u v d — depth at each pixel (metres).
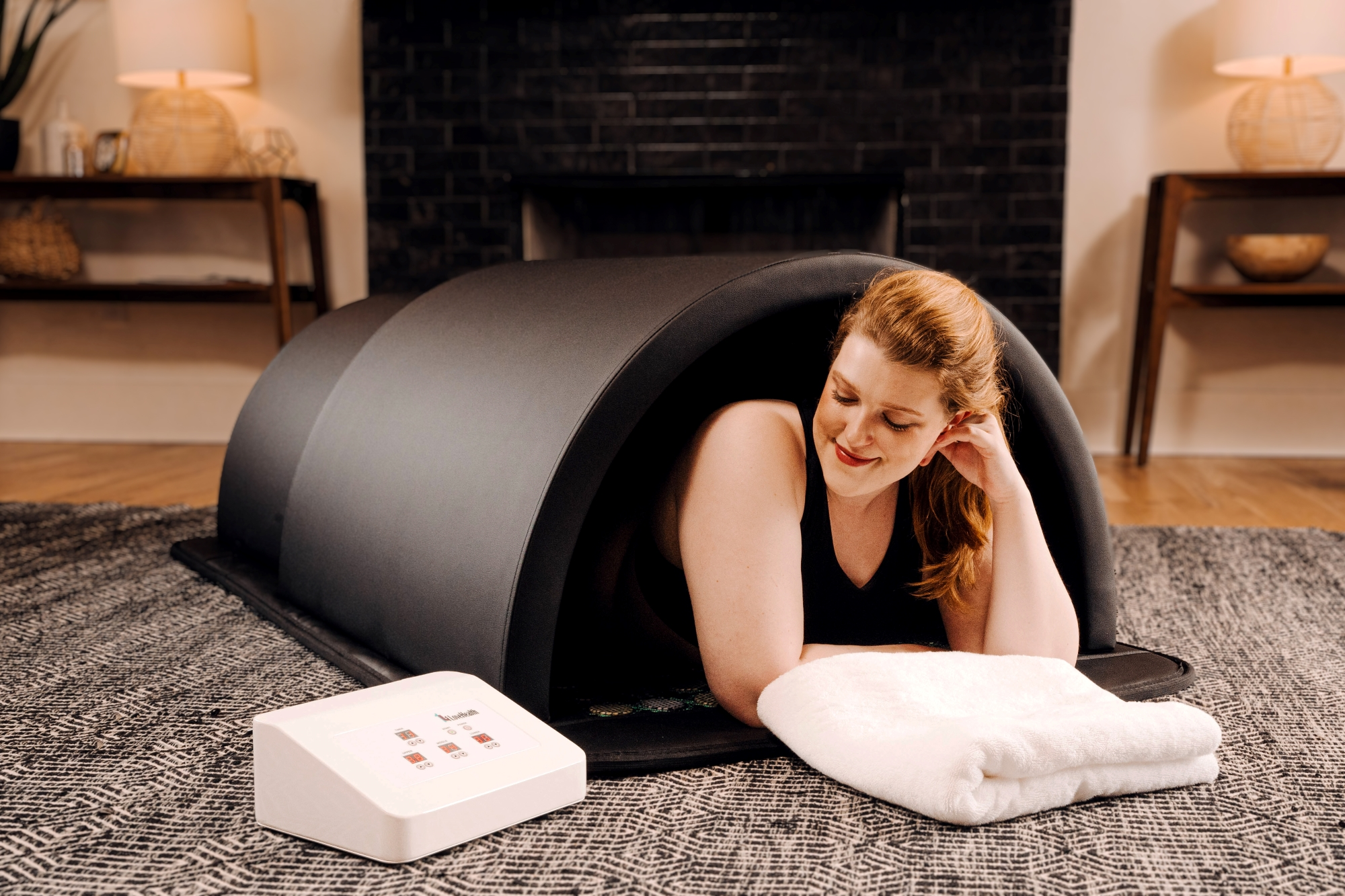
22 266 3.41
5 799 0.94
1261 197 3.07
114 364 3.72
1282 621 1.52
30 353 3.73
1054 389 1.18
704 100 3.38
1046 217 3.34
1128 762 0.93
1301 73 3.18
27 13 3.54
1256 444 3.48
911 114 3.33
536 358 1.11
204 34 3.23
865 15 3.31
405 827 0.80
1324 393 3.45
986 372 1.01
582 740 1.01
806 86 3.35
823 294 1.07
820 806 0.91
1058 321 3.36
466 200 3.46
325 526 1.34
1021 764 0.87
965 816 0.86
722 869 0.81
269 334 3.68
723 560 1.01
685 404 1.17
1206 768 0.96
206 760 1.02
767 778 0.97
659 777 0.97
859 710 0.96
